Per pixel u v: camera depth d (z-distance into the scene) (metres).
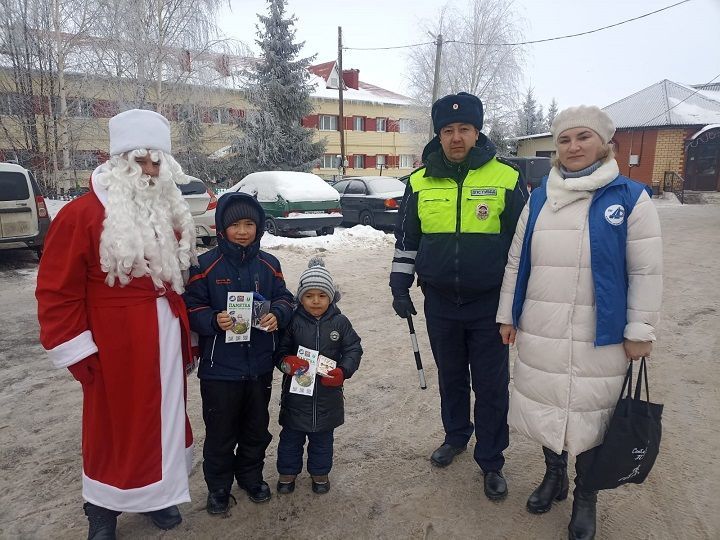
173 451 2.41
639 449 2.27
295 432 2.84
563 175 2.44
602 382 2.38
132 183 2.33
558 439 2.42
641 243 2.27
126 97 17.47
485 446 2.92
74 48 17.25
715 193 27.42
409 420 3.75
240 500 2.85
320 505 2.82
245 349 2.62
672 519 2.70
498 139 32.66
